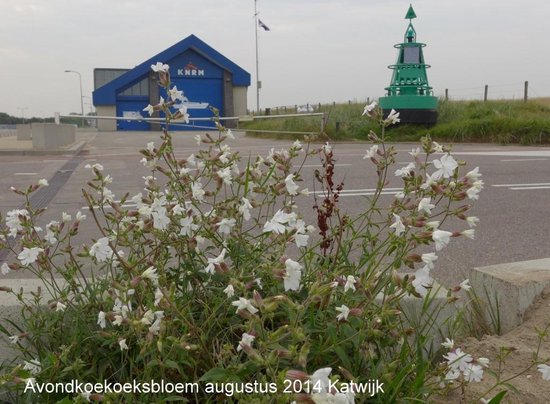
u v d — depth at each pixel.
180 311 2.30
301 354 1.77
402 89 23.33
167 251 2.71
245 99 44.94
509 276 3.48
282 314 2.38
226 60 43.91
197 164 3.12
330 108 28.89
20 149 18.23
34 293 2.82
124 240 2.64
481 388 2.70
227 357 2.13
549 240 5.97
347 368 2.21
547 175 10.86
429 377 2.47
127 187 9.91
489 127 21.62
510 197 8.50
